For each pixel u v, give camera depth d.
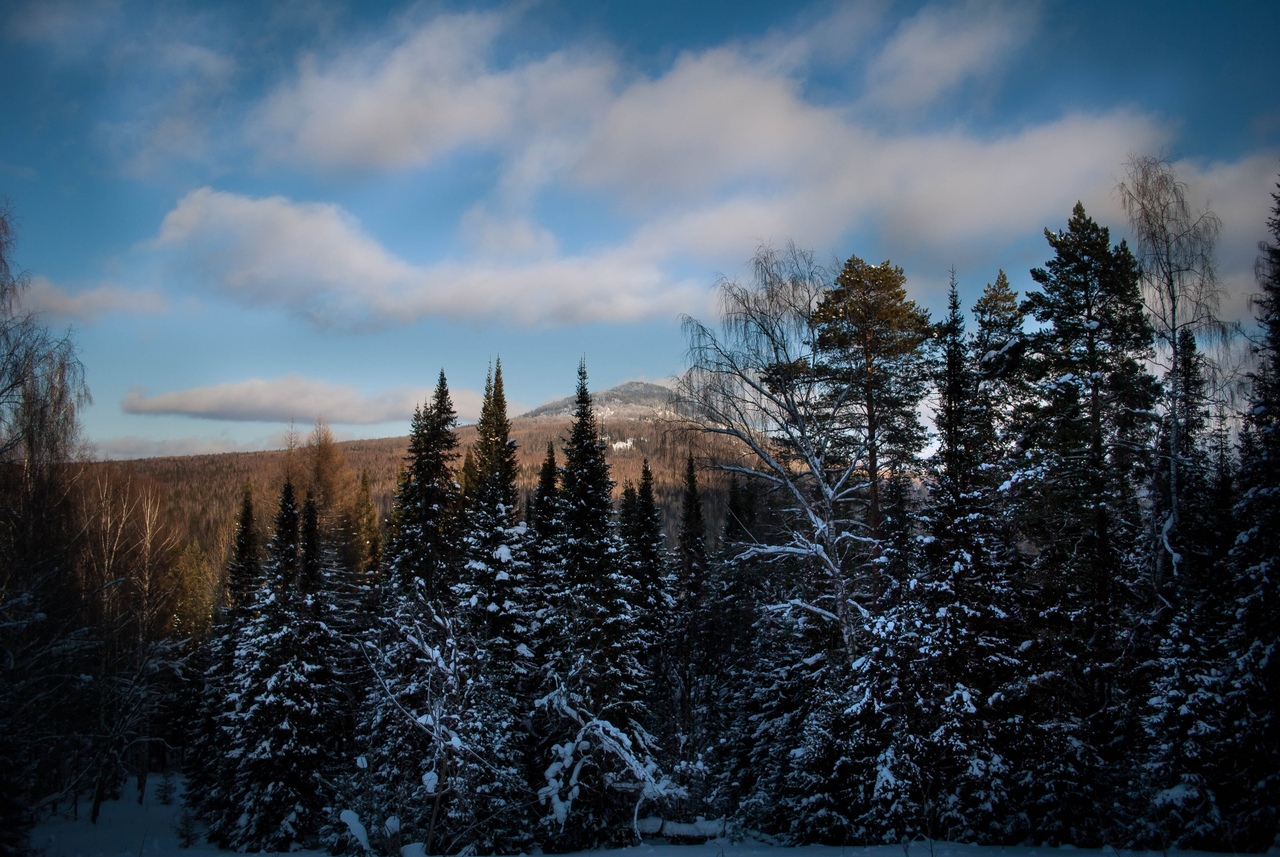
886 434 20.58
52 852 23.44
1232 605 15.62
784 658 24.03
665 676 36.38
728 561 20.33
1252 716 14.30
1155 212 18.30
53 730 22.38
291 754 29.55
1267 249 16.80
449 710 18.88
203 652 46.72
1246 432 16.38
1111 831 15.70
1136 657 17.30
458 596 26.56
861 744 17.77
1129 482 20.97
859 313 19.59
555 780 22.62
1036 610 18.39
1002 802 15.84
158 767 60.72
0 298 22.39
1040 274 23.08
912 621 17.22
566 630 26.62
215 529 90.88
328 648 31.52
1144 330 20.83
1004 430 23.38
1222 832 14.25
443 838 20.20
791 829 21.44
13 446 22.61
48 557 22.95
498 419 48.22
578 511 31.69
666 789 23.25
